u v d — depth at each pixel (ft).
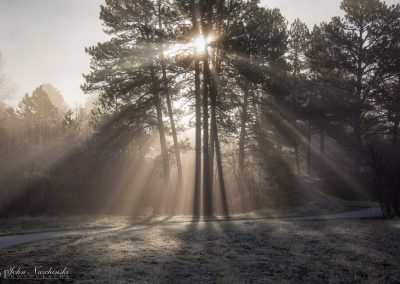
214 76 96.73
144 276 34.99
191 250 45.52
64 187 112.57
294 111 139.44
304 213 102.89
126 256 41.68
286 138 129.29
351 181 145.48
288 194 116.88
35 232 62.59
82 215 95.14
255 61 97.25
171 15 97.91
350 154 148.46
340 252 45.39
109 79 109.09
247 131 132.36
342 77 149.38
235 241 51.55
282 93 103.60
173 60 98.32
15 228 69.26
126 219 88.53
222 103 101.04
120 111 110.01
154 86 103.91
